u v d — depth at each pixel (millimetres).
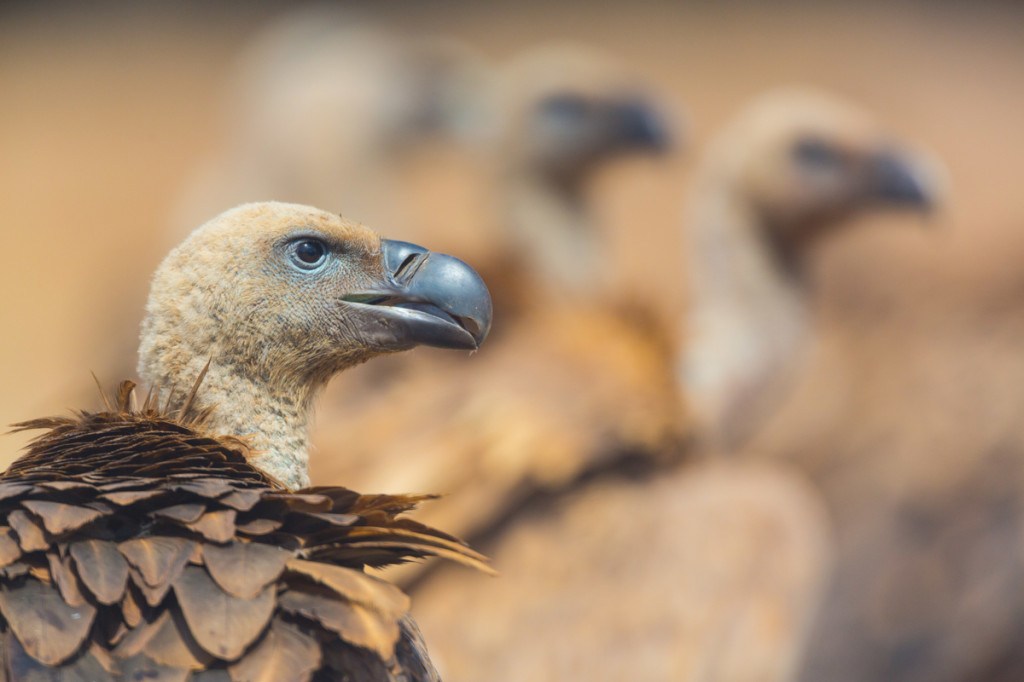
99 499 4395
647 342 11336
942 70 43250
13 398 23641
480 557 4828
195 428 5230
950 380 15336
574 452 10312
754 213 13391
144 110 40625
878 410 15547
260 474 4891
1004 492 14352
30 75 42500
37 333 26172
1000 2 48062
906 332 16344
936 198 13500
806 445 15570
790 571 10523
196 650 4133
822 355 16156
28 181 35406
